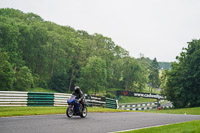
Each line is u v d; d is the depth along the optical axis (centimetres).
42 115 1515
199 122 1273
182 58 6091
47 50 9831
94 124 1166
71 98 1412
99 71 9556
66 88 10212
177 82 5741
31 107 2067
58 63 10194
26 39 9625
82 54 11056
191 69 5500
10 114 1456
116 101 3597
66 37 10875
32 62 10138
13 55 8000
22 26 9462
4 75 6231
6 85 6328
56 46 10050
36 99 2292
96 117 1498
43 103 2356
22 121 1182
